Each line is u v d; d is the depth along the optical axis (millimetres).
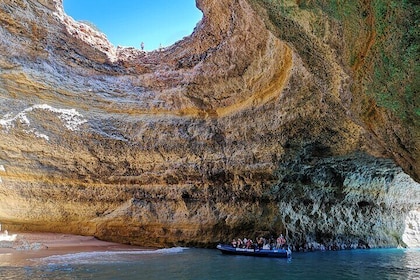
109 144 23766
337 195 22953
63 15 24797
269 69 20672
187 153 23344
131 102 25266
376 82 9938
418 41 8086
